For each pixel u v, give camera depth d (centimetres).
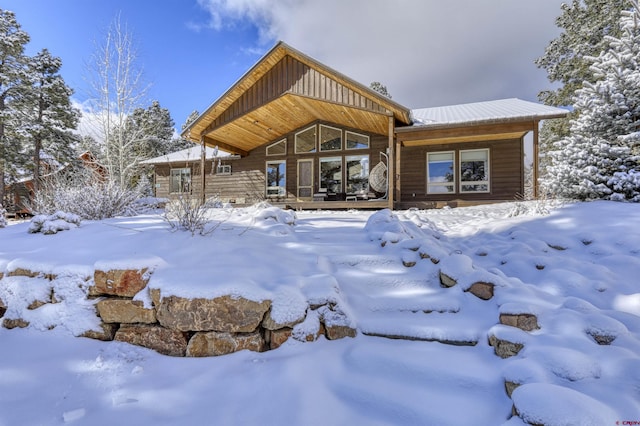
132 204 598
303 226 500
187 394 193
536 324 226
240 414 176
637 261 342
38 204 540
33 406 182
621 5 1341
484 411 173
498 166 1138
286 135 1434
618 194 578
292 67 1029
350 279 312
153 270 266
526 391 160
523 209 602
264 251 328
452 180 1188
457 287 288
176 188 1605
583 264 343
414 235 414
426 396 186
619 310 270
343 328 249
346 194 1307
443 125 953
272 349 237
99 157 1473
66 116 1962
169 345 239
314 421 171
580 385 171
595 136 652
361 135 1317
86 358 229
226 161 1527
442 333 237
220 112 1129
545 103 1766
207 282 247
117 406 183
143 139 1555
